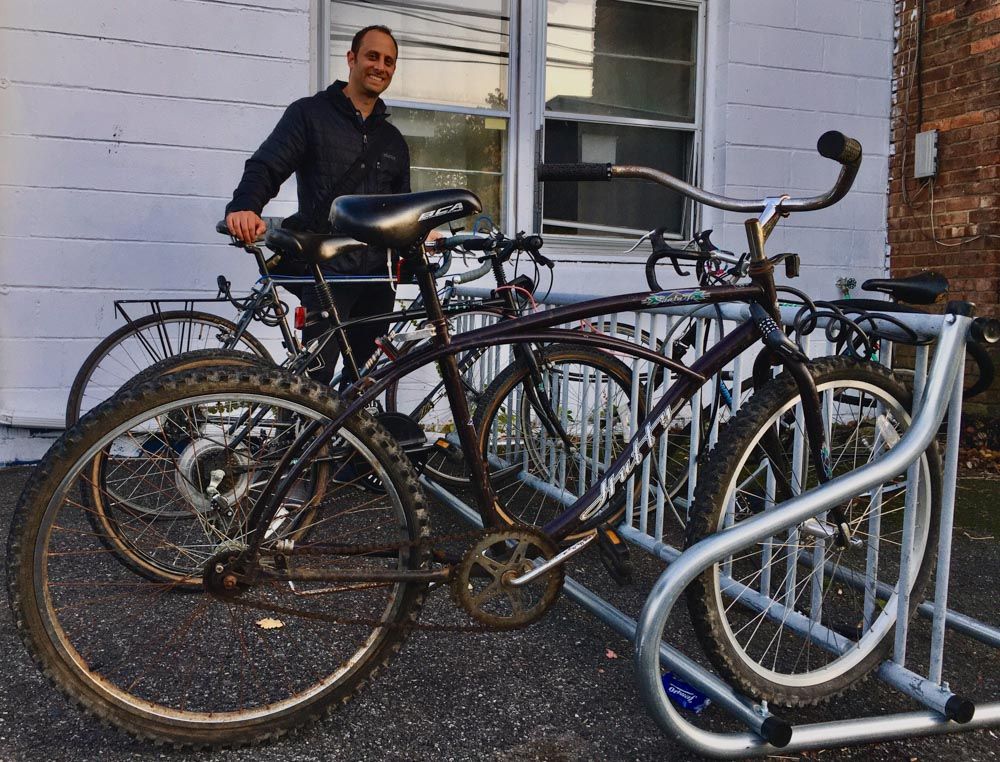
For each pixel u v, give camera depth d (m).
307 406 1.67
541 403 2.79
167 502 2.12
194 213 4.03
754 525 1.67
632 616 2.39
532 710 1.88
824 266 5.14
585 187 4.88
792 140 5.00
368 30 3.09
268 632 2.18
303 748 1.71
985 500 3.68
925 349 1.83
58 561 2.59
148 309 4.00
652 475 3.05
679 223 5.07
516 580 1.80
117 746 1.69
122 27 3.83
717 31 4.90
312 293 2.85
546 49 4.69
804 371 1.82
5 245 3.78
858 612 2.40
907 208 5.09
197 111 3.97
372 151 3.12
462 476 3.14
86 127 3.83
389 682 1.98
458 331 3.46
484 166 4.68
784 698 1.79
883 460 1.73
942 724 1.77
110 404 1.56
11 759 1.64
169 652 2.06
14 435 3.88
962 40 4.70
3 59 3.69
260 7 4.01
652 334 2.66
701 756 1.69
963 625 2.15
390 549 1.74
